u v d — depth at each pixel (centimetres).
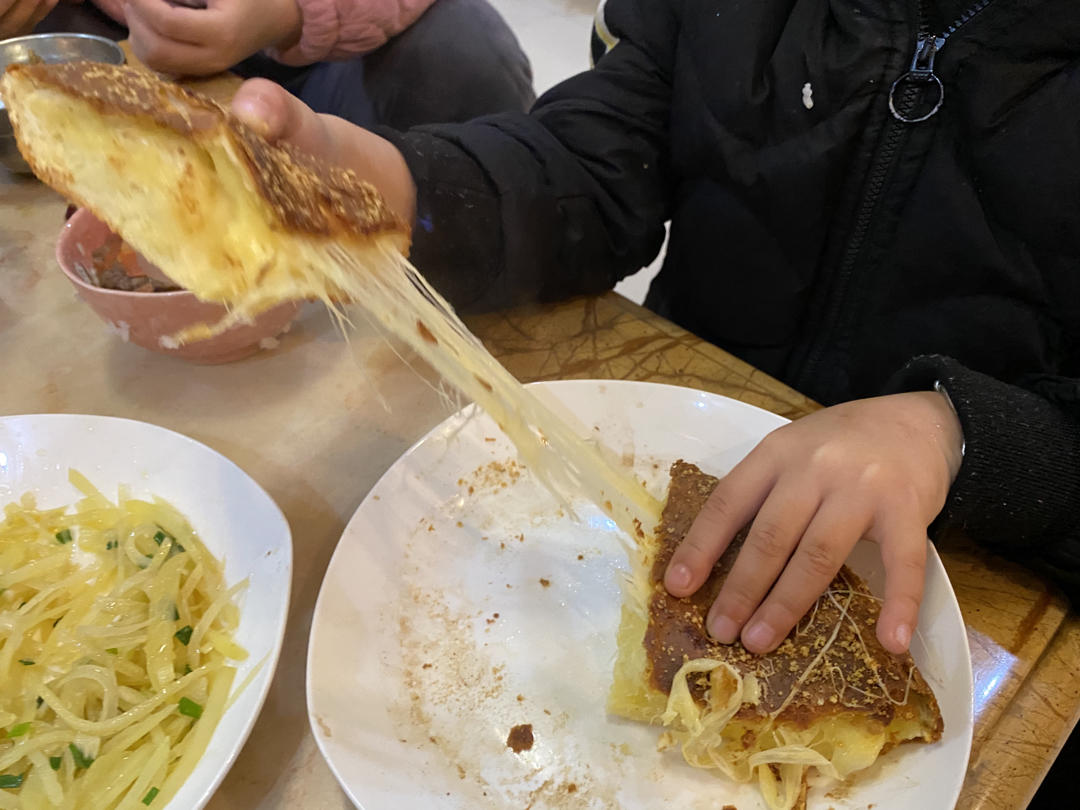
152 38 112
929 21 80
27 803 48
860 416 64
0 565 61
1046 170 76
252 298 46
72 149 43
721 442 70
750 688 50
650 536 61
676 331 86
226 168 43
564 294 92
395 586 60
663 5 105
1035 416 65
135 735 51
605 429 71
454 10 166
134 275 74
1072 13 72
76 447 67
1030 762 50
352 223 47
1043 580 62
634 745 52
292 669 56
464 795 49
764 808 49
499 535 65
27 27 130
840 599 54
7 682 55
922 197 85
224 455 70
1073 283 79
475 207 86
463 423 71
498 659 57
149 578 59
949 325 87
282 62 149
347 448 73
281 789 49
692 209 104
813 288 98
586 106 104
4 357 83
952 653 52
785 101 88
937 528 62
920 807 45
